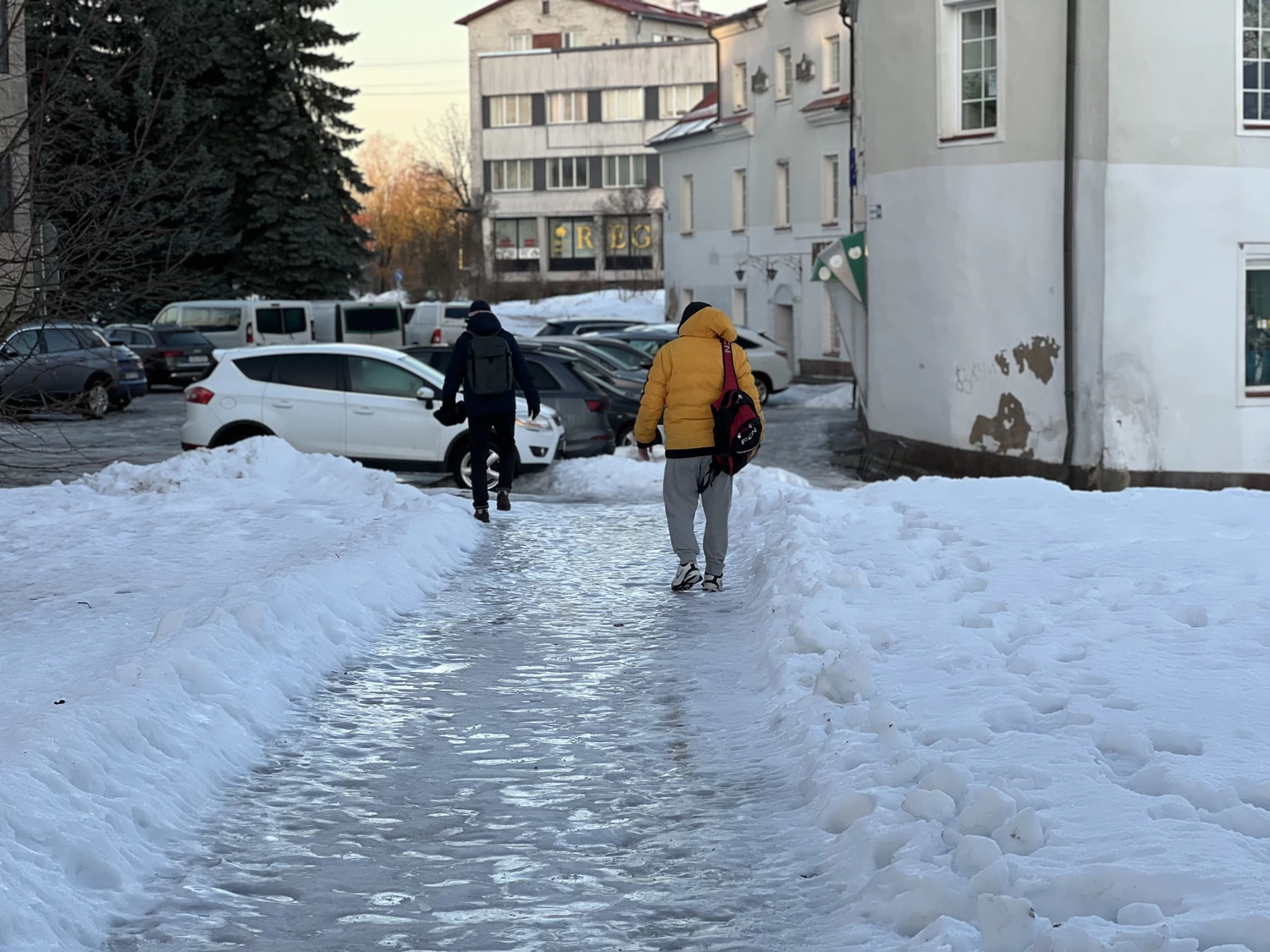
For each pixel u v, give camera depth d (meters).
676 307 54.62
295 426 18.02
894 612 8.12
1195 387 18.89
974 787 4.93
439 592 10.26
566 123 91.25
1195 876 4.00
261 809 5.57
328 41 54.38
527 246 92.69
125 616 8.55
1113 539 10.60
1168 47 18.52
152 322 44.06
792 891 4.67
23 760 5.05
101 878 4.63
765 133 47.19
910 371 21.94
